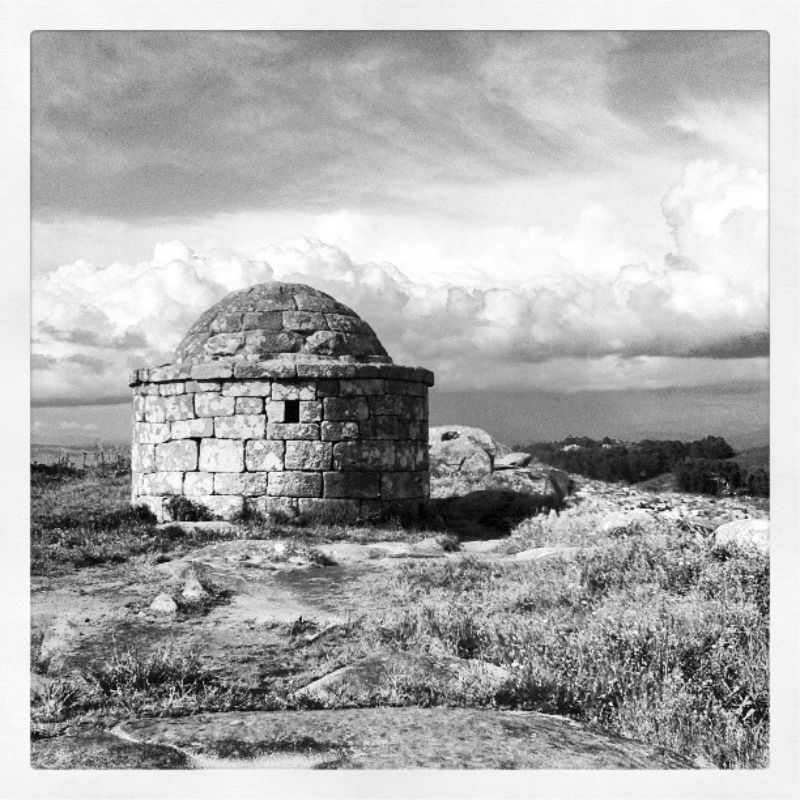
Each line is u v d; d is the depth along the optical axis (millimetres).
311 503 13852
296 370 13859
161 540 12016
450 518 15195
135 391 15211
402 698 7098
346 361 14633
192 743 6426
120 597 9375
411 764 5992
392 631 8273
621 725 6832
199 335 15406
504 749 6281
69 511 14328
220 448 13984
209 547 11422
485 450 19688
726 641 7656
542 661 7504
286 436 13875
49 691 7297
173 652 7965
